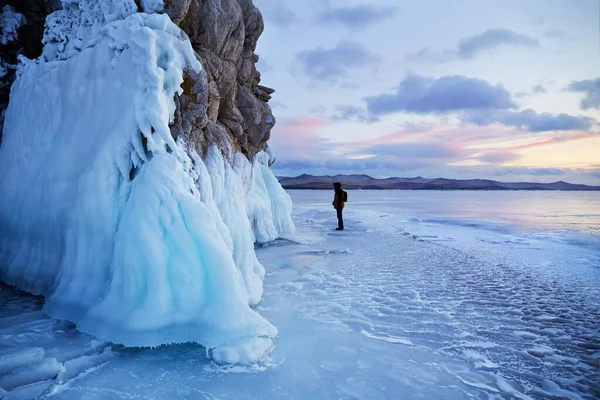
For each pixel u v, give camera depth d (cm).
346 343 393
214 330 363
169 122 449
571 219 1938
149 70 419
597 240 1185
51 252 492
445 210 2666
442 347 388
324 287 614
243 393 294
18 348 342
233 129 761
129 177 439
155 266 377
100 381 306
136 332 354
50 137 526
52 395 284
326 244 1054
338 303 530
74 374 312
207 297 384
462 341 405
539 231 1419
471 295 581
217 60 625
